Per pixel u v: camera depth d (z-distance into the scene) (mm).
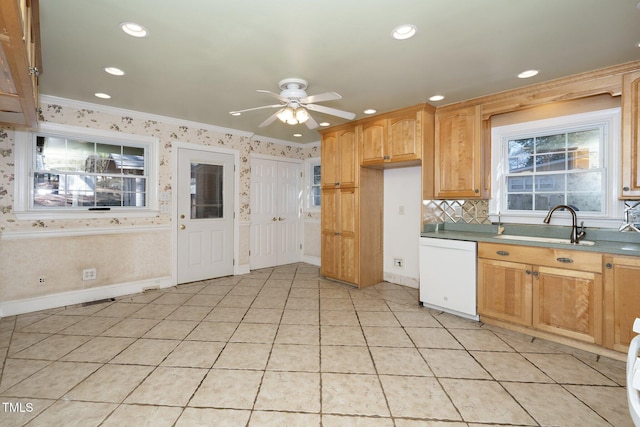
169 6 1785
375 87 3025
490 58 2434
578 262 2469
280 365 2283
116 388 1987
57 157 3531
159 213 4180
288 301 3725
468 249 3102
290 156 5949
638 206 2686
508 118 3393
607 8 1798
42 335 2748
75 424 1664
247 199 5168
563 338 2604
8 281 3191
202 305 3570
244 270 5137
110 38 2141
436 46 2248
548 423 1696
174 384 2037
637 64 2465
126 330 2869
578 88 2754
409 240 4367
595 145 2932
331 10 1821
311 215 6004
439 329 2932
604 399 1899
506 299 2871
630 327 2254
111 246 3820
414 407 1827
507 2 1749
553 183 3172
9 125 3174
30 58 1615
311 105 2830
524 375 2162
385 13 1852
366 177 4305
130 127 3924
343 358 2389
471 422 1705
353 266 4285
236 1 1736
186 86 3029
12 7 1039
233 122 4438
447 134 3562
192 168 4516
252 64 2533
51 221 3418
